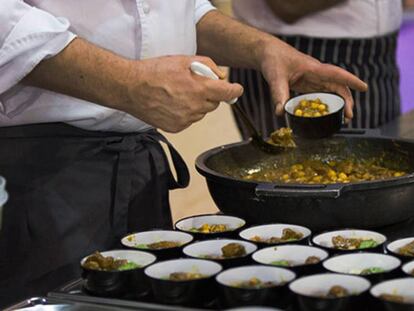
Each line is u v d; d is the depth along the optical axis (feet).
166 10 7.63
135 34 7.51
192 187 16.87
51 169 7.53
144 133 8.03
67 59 6.75
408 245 6.22
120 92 6.72
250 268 5.76
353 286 5.54
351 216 6.64
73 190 7.57
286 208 6.65
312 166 8.00
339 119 7.67
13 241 7.61
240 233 6.54
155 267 5.85
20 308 5.58
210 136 18.95
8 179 7.49
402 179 6.61
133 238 6.58
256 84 12.00
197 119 6.81
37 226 7.55
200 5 8.84
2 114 7.39
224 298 5.50
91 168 7.63
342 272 5.88
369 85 11.76
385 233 6.95
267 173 7.99
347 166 7.87
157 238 6.61
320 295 5.47
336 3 11.43
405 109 18.15
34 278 7.64
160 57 6.80
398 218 6.82
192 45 8.09
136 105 6.76
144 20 7.48
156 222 8.06
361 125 11.85
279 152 7.66
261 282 5.67
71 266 7.52
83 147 7.60
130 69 6.69
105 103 6.85
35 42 6.64
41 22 6.70
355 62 11.69
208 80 6.64
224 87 6.64
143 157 7.93
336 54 11.63
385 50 11.95
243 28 8.56
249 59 8.43
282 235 6.56
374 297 5.31
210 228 6.77
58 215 7.52
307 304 5.32
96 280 5.74
